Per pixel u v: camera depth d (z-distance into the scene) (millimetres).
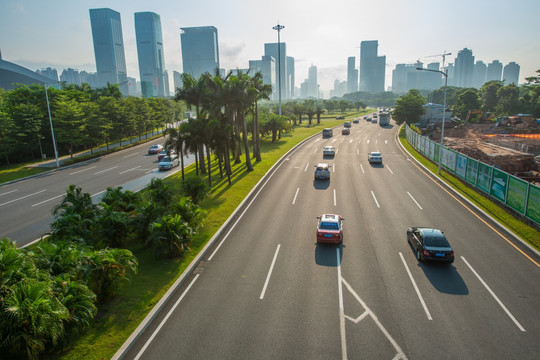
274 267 18688
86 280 14305
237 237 22875
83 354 12242
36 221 27609
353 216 26266
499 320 13938
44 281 12477
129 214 22750
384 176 39250
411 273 17766
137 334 13258
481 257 19453
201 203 28922
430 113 100812
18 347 11094
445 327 13555
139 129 80875
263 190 34281
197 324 14031
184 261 19391
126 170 47500
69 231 19328
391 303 15188
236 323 14031
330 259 19438
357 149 59750
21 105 54781
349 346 12562
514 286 16469
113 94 90812
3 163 54219
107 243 20703
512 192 25984
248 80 44969
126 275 17531
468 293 15891
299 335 13219
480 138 78938
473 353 12156
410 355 12078
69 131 53875
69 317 12219
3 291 11906
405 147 60188
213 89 39750
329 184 36000
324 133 76562
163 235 19438
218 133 35469
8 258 12898
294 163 48062
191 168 47500
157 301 15523
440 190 33125
